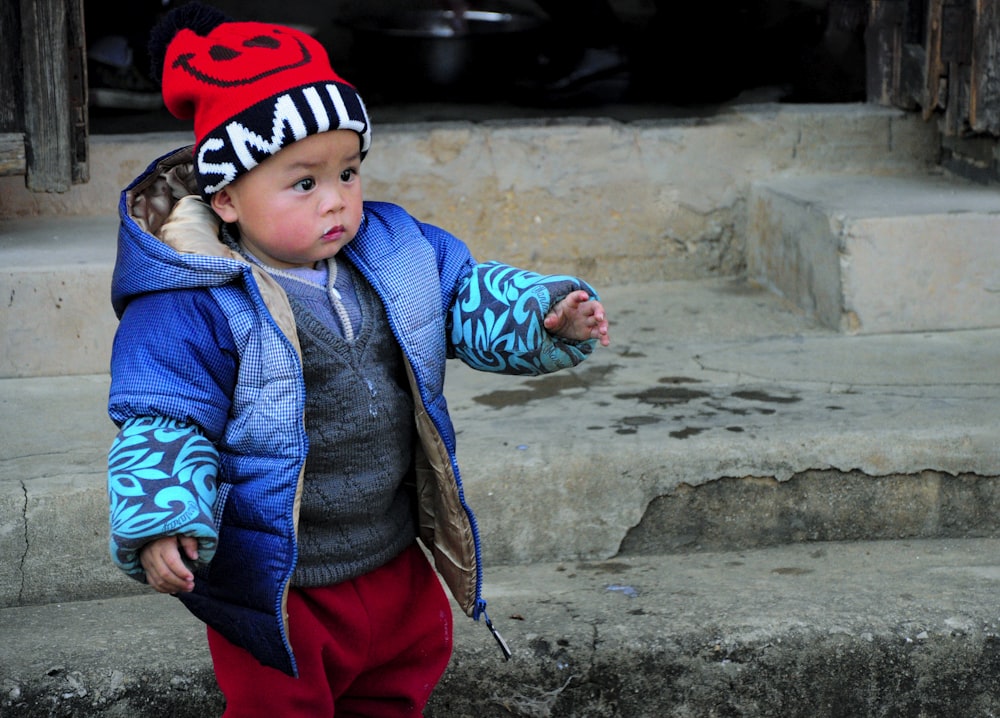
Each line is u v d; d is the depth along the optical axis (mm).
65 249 4188
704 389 3832
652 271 5215
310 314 2055
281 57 1956
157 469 1826
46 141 4082
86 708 2631
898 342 4324
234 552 1981
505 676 2740
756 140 5180
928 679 2811
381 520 2184
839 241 4395
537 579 3148
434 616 2291
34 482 3070
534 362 2166
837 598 2949
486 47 6289
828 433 3357
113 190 4785
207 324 1951
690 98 6281
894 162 5273
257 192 1989
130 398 1883
